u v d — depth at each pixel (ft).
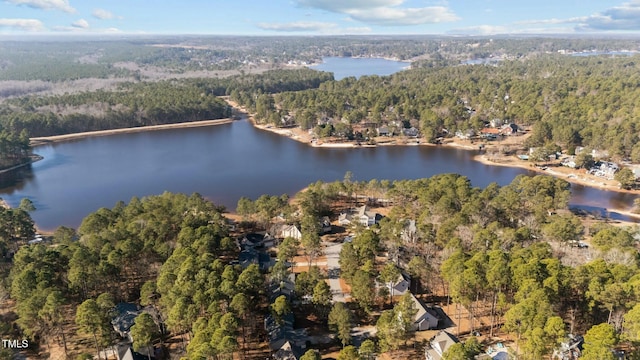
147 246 341.21
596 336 214.69
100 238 352.28
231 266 301.43
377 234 377.71
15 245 406.00
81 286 297.94
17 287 276.62
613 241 357.00
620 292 242.78
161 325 281.74
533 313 232.94
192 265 293.84
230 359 226.38
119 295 315.37
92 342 273.33
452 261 295.89
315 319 296.71
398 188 497.05
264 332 283.79
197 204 437.58
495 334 272.72
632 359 215.10
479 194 460.96
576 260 339.77
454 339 249.14
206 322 244.01
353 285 296.51
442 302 312.50
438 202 432.25
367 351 231.91
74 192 602.85
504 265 270.67
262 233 436.76
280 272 321.73
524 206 463.42
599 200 558.97
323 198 496.23
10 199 574.56
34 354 263.08
